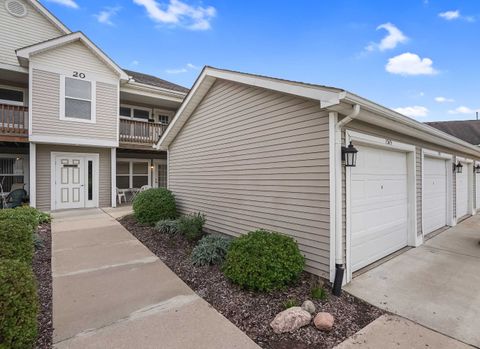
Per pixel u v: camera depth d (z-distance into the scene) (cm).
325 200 360
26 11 944
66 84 893
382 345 229
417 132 484
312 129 380
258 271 315
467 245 549
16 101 957
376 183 449
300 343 232
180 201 755
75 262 434
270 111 454
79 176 970
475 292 333
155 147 812
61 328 251
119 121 1012
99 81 958
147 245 532
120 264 427
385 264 432
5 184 948
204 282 358
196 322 263
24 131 838
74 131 906
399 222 517
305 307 279
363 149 418
